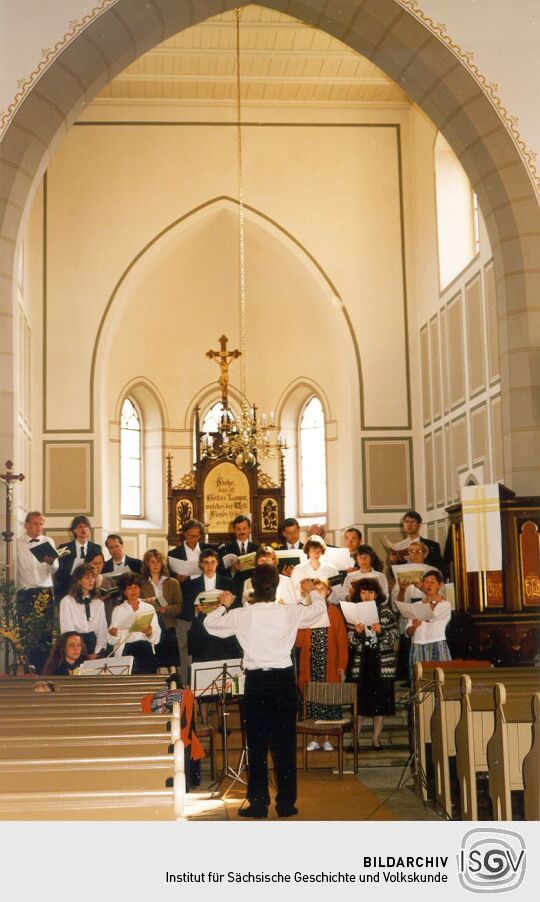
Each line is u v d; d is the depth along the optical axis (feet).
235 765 35.27
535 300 39.34
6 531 37.68
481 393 55.98
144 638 35.45
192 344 73.87
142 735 18.39
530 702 24.09
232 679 31.53
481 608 35.45
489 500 34.91
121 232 67.00
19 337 59.98
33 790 16.48
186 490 65.51
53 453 65.10
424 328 66.69
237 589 39.47
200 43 61.41
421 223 67.05
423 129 65.92
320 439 73.20
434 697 28.55
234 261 71.46
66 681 28.55
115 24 38.58
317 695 33.88
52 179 66.85
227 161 67.87
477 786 29.04
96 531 64.80
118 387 70.74
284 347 73.67
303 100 67.67
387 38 40.01
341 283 67.92
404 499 67.05
